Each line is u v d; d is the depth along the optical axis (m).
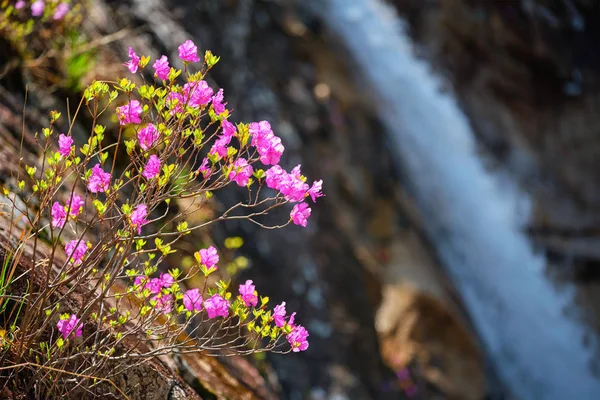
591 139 10.52
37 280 1.94
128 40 4.15
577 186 10.40
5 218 2.13
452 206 8.89
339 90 7.79
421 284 6.77
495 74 10.20
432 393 6.04
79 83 3.34
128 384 1.98
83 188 2.81
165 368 2.17
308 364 5.25
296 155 6.63
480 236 9.18
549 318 9.49
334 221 6.49
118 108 1.74
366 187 7.38
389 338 6.20
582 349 9.55
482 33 10.08
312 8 8.25
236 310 1.76
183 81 4.26
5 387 1.68
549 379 8.91
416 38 9.68
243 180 1.75
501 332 8.66
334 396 5.27
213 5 6.60
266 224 5.44
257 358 3.69
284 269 5.38
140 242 1.77
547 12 10.12
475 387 6.37
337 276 5.94
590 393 9.37
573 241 10.15
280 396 3.89
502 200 9.85
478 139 9.95
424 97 9.34
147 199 1.76
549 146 10.42
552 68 10.41
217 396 2.46
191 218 3.46
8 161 2.52
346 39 8.56
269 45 7.23
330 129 7.33
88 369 1.78
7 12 3.04
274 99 6.84
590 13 10.20
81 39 3.60
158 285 1.85
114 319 2.04
